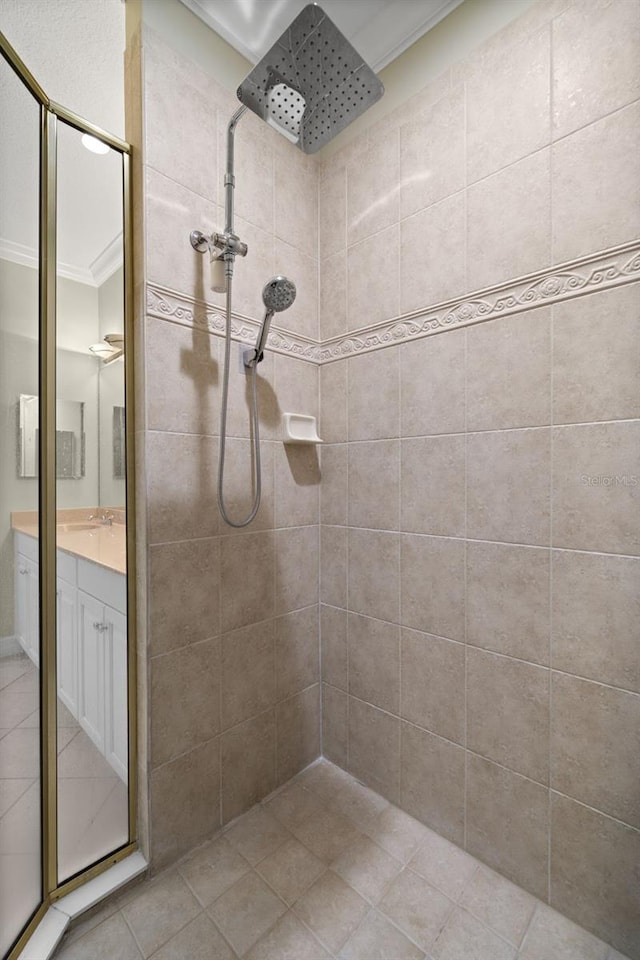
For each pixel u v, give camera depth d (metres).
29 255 0.97
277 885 1.10
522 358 1.07
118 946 0.96
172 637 1.15
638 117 0.90
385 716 1.37
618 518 0.94
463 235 1.17
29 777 0.97
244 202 1.32
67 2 1.12
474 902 1.06
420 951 0.96
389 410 1.34
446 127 1.20
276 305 1.18
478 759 1.16
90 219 1.08
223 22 1.24
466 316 1.16
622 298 0.93
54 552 1.03
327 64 0.92
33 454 0.99
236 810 1.31
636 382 0.91
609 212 0.94
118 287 1.11
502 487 1.10
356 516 1.44
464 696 1.18
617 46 0.93
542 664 1.05
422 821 1.29
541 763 1.05
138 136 1.11
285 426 1.41
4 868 0.89
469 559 1.17
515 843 1.10
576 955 0.95
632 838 0.93
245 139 1.32
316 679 1.55
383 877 1.13
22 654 0.95
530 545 1.06
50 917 0.98
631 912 0.93
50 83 1.35
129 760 1.14
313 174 1.53
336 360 1.50
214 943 0.97
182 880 1.12
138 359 1.11
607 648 0.95
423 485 1.26
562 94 1.00
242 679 1.32
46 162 1.00
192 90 1.20
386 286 1.34
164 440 1.13
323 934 0.99
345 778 1.47
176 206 1.15
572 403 0.99
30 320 0.97
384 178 1.35
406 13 1.22
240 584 1.31
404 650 1.32
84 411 1.09
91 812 1.09
